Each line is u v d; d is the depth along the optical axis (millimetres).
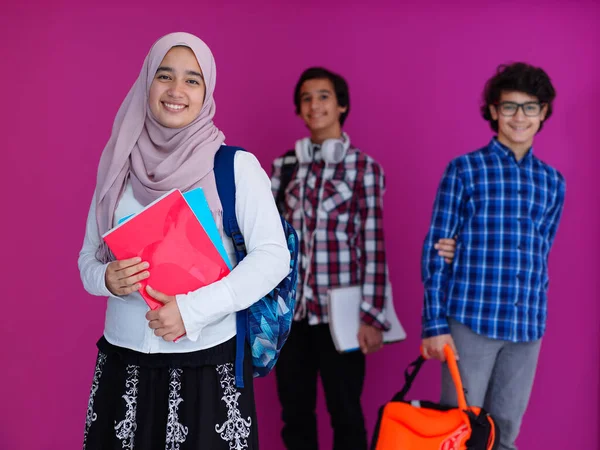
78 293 3354
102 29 3367
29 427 3328
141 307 1765
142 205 1827
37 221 3330
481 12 3457
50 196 3336
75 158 3350
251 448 1780
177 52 1820
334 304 2770
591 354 3387
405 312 3512
